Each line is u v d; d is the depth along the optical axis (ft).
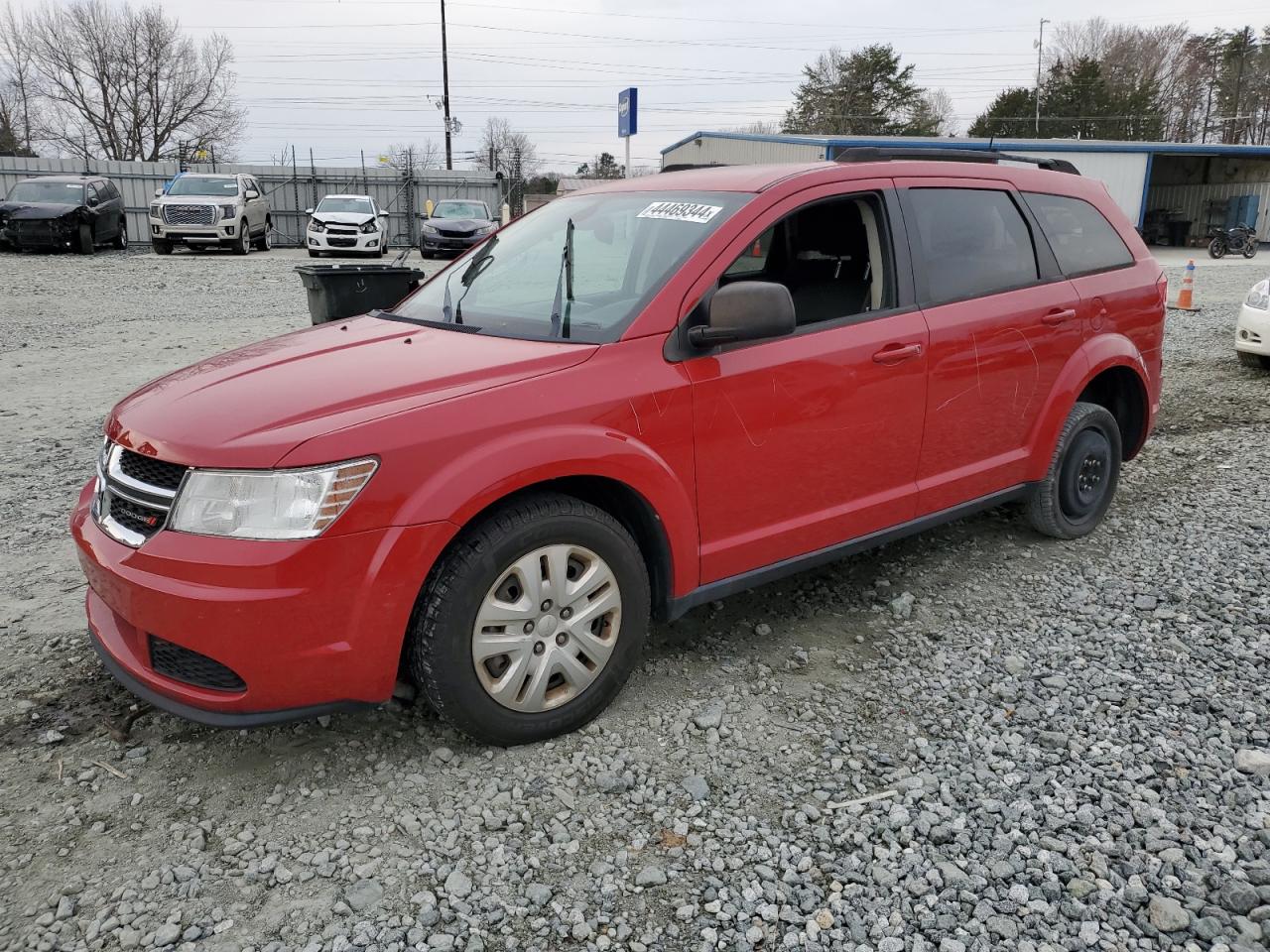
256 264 66.44
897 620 12.96
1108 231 15.71
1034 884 7.98
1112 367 15.35
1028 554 15.23
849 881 8.04
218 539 8.24
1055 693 11.02
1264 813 8.80
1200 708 10.62
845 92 230.07
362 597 8.44
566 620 9.67
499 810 8.93
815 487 11.58
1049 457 14.58
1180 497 18.04
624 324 10.13
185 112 197.77
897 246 12.34
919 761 9.75
